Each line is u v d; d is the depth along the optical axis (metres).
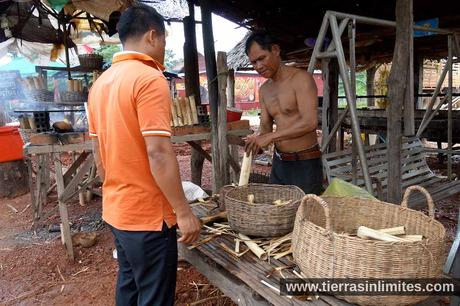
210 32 3.65
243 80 21.55
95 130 1.73
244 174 2.21
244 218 1.78
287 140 2.54
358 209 1.75
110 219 1.57
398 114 2.91
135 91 1.36
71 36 7.54
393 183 3.01
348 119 6.70
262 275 1.55
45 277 3.07
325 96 3.58
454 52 4.33
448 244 3.27
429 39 5.68
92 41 8.16
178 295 2.69
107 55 15.52
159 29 1.53
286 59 7.64
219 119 3.24
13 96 8.09
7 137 5.35
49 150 3.19
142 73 1.38
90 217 4.41
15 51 8.64
